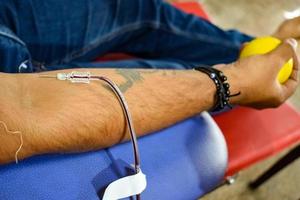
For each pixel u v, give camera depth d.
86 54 0.84
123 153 0.58
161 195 0.58
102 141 0.54
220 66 0.67
